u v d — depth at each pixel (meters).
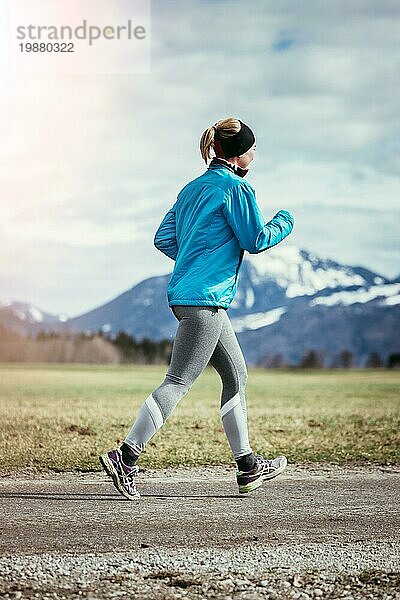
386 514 4.58
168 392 4.77
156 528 4.22
